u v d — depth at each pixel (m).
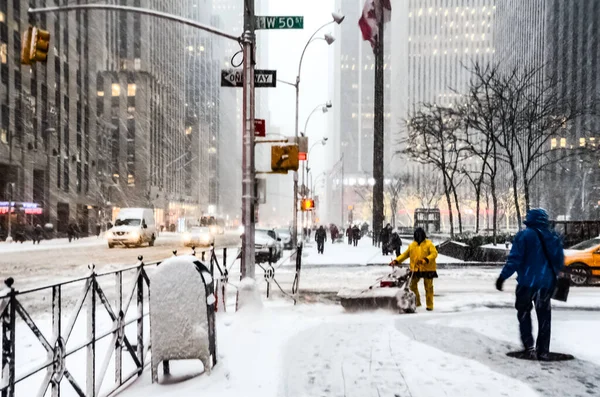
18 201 46.28
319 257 26.05
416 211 44.44
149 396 4.92
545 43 88.75
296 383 5.42
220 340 7.33
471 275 18.06
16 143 46.09
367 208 107.12
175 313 5.44
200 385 5.18
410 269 10.74
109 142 77.75
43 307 11.23
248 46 10.24
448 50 146.12
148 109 85.44
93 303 4.86
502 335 7.77
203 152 138.12
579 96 73.69
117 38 84.12
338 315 9.78
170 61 104.69
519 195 70.50
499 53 122.31
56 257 25.23
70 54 58.34
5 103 44.38
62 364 4.26
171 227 86.69
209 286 5.72
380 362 6.22
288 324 8.66
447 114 37.88
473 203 95.62
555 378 5.54
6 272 18.25
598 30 81.12
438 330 8.15
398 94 164.38
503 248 21.98
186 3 126.19
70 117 58.25
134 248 33.75
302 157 25.77
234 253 28.41
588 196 69.00
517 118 33.09
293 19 11.09
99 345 7.38
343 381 5.48
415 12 148.00
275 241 24.64
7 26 44.62
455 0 146.12
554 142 70.31
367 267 21.39
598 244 15.16
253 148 10.12
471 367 5.97
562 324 8.62
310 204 33.94
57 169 54.47
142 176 83.00
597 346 7.01
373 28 30.22
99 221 66.38
